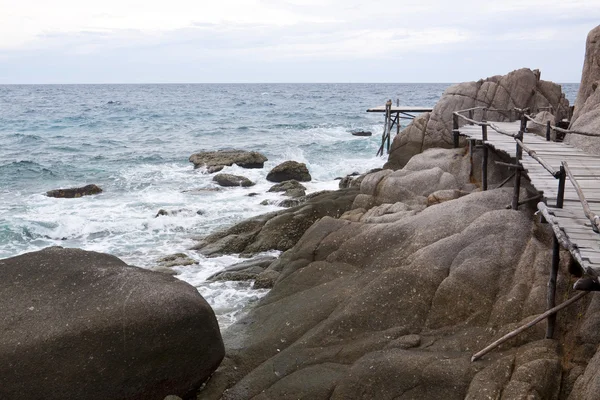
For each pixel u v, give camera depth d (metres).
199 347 7.40
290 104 83.38
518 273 8.70
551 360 6.80
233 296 11.77
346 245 10.84
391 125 31.31
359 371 7.33
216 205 20.06
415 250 9.91
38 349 6.58
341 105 81.38
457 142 17.17
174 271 13.30
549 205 8.03
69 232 17.02
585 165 10.59
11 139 38.69
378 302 8.73
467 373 6.99
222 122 52.84
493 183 14.27
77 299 7.15
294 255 11.52
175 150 34.75
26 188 23.75
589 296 7.75
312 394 7.25
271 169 26.53
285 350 8.32
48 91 149.88
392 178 14.84
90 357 6.77
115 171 27.52
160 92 143.50
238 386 7.72
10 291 7.20
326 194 16.58
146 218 18.39
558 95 18.78
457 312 8.45
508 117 18.59
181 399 7.20
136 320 6.99
